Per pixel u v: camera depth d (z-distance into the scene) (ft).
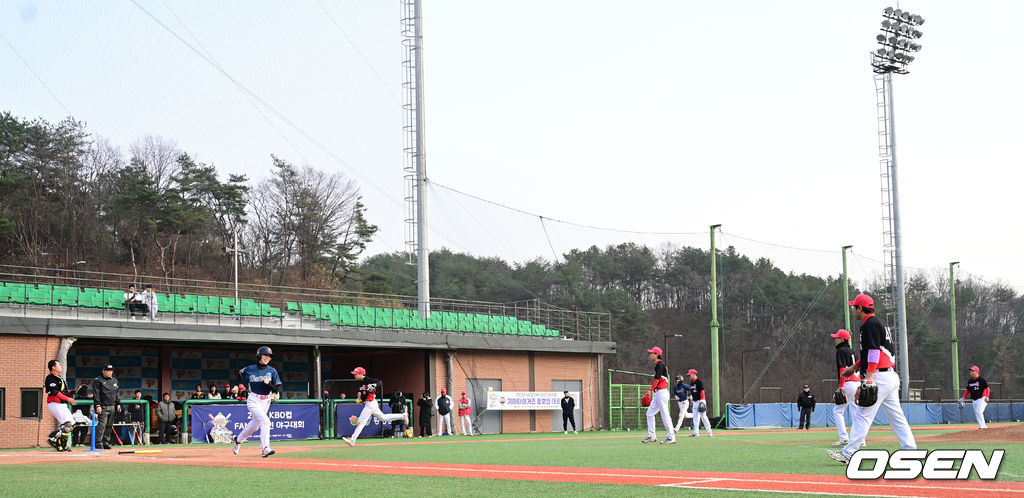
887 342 38.11
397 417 79.51
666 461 47.47
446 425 122.52
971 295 316.40
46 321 96.43
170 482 36.91
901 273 183.52
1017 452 48.57
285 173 294.25
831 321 309.83
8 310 106.42
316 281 285.23
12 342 94.73
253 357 133.18
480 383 138.21
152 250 263.49
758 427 147.74
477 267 346.13
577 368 153.79
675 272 349.61
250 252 287.07
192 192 280.31
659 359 77.05
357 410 111.04
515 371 143.43
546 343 146.51
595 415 155.53
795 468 39.63
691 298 343.67
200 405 97.19
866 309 37.52
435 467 44.27
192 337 107.24
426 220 147.13
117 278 254.88
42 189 260.83
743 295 329.72
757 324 323.98
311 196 295.07
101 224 265.95
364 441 95.45
